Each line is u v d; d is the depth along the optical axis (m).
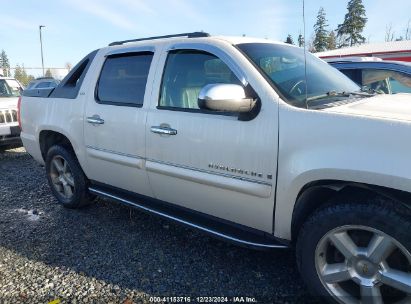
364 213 2.15
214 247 3.45
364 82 6.35
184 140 2.94
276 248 2.65
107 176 3.83
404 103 2.56
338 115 2.23
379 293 2.23
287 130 2.40
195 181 2.93
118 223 4.05
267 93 2.55
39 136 4.54
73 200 4.36
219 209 2.92
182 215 3.23
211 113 2.82
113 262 3.23
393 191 2.09
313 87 2.83
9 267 3.20
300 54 3.35
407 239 2.04
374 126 2.09
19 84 9.50
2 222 4.18
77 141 3.98
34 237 3.77
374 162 2.05
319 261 2.41
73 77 4.21
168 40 3.32
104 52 3.87
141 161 3.33
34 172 6.39
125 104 3.47
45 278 3.01
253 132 2.55
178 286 2.85
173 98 3.12
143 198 3.61
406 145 1.98
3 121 7.43
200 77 2.98
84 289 2.85
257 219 2.69
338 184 2.27
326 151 2.23
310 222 2.39
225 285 2.85
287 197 2.44
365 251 2.24
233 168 2.67
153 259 3.26
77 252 3.43
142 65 3.45
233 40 3.00
